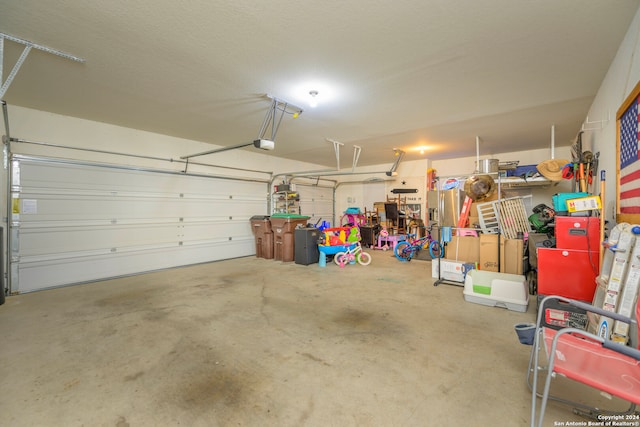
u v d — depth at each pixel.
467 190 4.86
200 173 5.90
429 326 2.79
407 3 1.85
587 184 3.73
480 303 3.45
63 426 1.52
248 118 4.29
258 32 2.17
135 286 4.22
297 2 1.84
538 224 4.29
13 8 1.89
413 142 5.93
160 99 3.54
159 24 2.08
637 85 1.86
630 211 2.09
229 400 1.73
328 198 9.60
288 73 2.84
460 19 2.01
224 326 2.80
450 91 3.28
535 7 1.88
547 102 3.61
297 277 4.78
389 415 1.59
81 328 2.74
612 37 2.23
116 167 4.71
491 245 4.24
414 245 6.39
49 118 4.05
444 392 1.79
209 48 2.40
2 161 3.72
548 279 2.90
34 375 1.97
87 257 4.42
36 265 3.96
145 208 5.09
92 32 2.18
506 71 2.80
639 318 1.63
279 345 2.41
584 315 2.62
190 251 5.75
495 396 1.75
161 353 2.28
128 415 1.60
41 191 4.00
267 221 6.45
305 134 5.26
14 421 1.54
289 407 1.66
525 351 2.29
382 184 9.00
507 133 5.18
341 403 1.69
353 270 5.32
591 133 3.82
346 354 2.26
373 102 3.62
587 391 1.78
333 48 2.39
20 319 2.96
